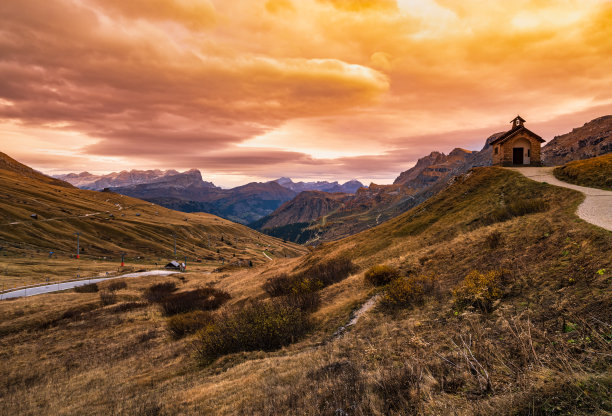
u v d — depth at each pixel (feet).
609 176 82.28
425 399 18.08
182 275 268.00
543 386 14.01
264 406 25.49
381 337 38.09
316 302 70.49
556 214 59.36
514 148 139.74
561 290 30.19
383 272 68.23
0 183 614.34
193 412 29.07
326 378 27.58
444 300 43.83
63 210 565.94
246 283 153.17
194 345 64.75
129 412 34.12
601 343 16.52
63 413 41.01
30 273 251.39
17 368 72.08
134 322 105.40
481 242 63.10
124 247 482.69
